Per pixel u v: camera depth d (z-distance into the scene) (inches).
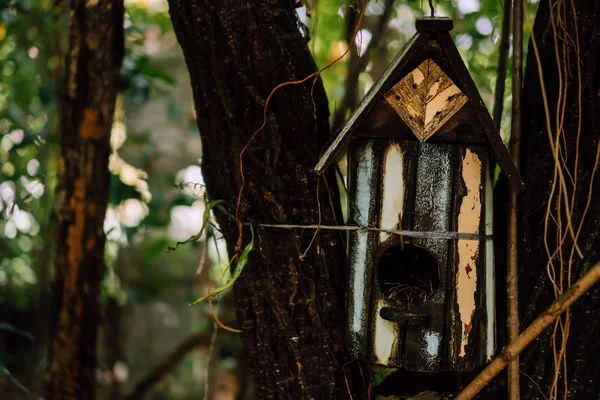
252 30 84.5
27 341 230.2
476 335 85.3
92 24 116.4
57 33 155.7
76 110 120.3
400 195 84.3
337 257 89.5
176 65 231.8
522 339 81.7
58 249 125.3
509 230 87.1
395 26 160.4
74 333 125.7
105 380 197.3
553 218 85.9
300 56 86.7
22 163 181.0
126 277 229.8
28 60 173.0
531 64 90.4
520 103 90.3
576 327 85.3
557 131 83.7
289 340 88.1
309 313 87.9
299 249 87.4
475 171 84.0
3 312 234.1
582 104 85.1
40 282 186.4
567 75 85.7
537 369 86.2
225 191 89.1
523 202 88.0
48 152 180.7
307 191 87.4
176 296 258.7
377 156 84.8
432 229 84.0
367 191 85.7
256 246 88.2
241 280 89.2
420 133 82.9
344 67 179.3
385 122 83.7
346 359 89.6
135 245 231.8
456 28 145.8
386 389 92.1
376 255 85.4
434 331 84.3
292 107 86.0
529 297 87.1
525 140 90.7
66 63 119.6
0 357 213.0
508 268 86.7
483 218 85.3
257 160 86.6
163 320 256.1
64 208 122.8
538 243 86.8
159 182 203.2
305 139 87.0
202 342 180.5
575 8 85.0
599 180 84.5
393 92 82.4
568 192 85.4
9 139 183.6
